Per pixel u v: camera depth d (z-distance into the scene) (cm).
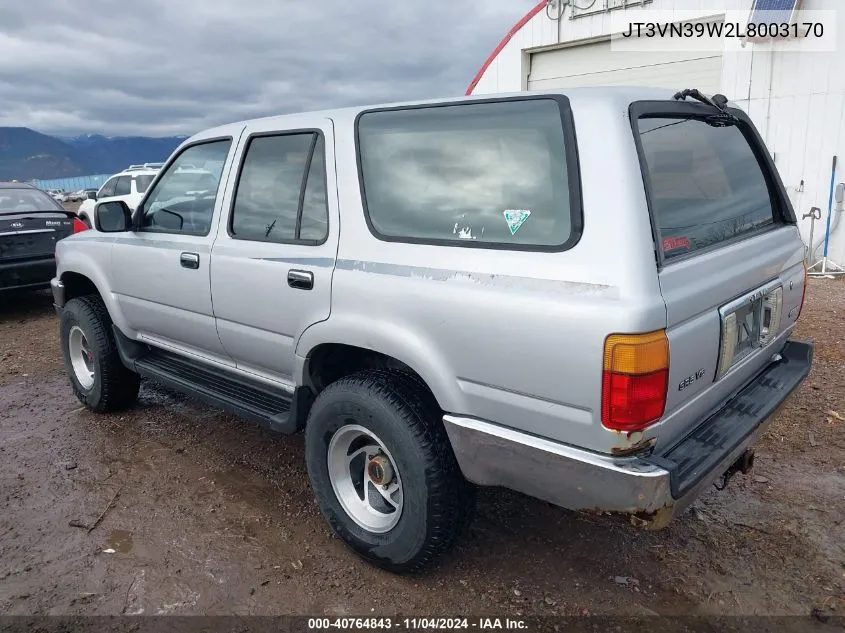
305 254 294
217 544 308
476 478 245
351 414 271
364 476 292
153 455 404
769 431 409
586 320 203
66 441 427
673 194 240
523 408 225
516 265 225
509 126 241
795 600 263
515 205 233
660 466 205
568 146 221
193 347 384
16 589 277
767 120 936
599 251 207
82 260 445
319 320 287
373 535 281
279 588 277
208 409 479
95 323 443
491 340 226
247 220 332
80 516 334
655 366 200
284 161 318
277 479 371
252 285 319
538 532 315
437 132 262
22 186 848
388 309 258
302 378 304
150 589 276
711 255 239
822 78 874
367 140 286
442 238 252
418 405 258
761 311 275
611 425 203
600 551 299
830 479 352
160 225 393
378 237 270
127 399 466
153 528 322
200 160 372
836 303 710
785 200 323
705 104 277
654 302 199
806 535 304
